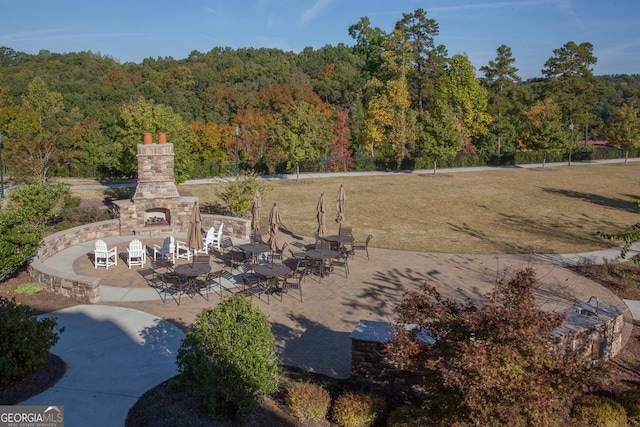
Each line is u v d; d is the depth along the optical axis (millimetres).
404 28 62000
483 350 6277
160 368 10320
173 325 12570
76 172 43281
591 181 41969
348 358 11125
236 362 8141
